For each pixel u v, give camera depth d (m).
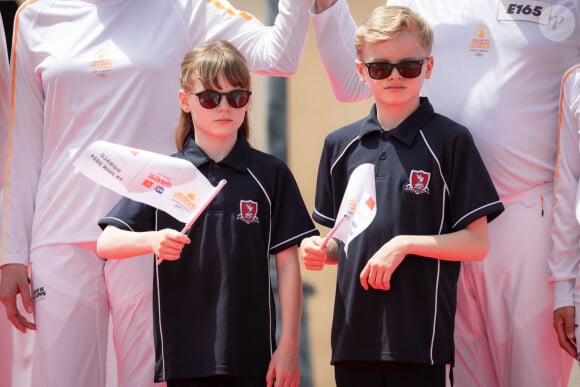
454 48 11.86
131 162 10.73
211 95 10.77
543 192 11.71
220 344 10.53
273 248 11.00
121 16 12.16
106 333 11.99
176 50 12.09
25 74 12.31
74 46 12.09
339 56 12.32
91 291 11.87
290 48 12.07
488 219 10.89
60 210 11.94
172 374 10.64
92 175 10.75
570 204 11.41
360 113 15.84
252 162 11.03
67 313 11.75
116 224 10.83
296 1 11.92
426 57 10.82
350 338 10.72
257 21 12.54
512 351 11.77
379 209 10.71
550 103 11.70
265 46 12.28
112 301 11.91
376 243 10.66
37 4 12.33
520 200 11.70
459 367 12.15
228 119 10.84
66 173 11.97
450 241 10.51
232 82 10.84
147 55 11.96
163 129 11.97
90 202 11.86
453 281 10.80
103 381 11.96
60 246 11.87
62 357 11.72
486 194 10.68
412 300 10.55
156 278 10.89
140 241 10.53
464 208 10.66
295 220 10.99
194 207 10.63
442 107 11.83
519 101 11.62
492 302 11.80
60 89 12.00
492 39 11.76
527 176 11.64
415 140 10.83
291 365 10.66
